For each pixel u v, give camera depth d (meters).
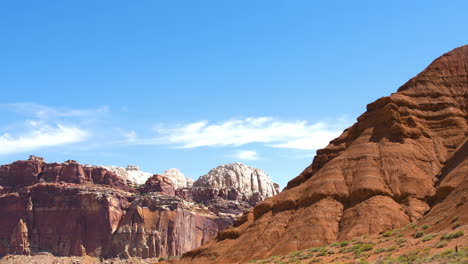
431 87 128.00
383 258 66.94
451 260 55.00
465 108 124.69
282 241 103.62
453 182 94.81
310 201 110.38
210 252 118.94
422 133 119.00
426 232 80.94
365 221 97.75
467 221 75.25
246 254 107.62
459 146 113.88
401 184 105.81
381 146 116.06
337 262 75.00
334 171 114.31
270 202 120.56
